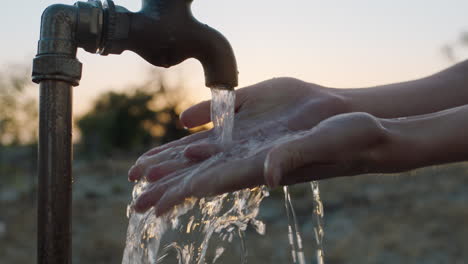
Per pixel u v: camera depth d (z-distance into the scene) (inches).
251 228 135.1
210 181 25.2
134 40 25.2
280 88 35.8
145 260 28.8
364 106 36.2
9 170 235.6
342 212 150.6
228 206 30.9
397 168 26.6
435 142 26.5
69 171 24.3
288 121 34.3
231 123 29.8
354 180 188.5
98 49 25.3
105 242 126.1
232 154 29.1
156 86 377.1
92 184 209.8
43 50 24.2
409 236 123.6
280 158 22.9
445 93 37.0
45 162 24.0
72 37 24.4
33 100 233.1
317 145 24.0
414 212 143.7
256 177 25.1
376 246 118.7
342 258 113.2
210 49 26.5
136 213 28.3
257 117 34.9
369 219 140.3
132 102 391.5
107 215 155.9
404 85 37.5
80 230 139.1
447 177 179.5
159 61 26.1
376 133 25.3
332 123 25.0
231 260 98.2
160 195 26.9
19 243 130.5
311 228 137.1
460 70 37.8
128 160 269.3
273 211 155.0
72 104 24.6
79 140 395.2
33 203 179.8
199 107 34.0
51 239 24.0
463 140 26.5
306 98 35.7
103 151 354.3
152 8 25.6
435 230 127.0
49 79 24.0
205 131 31.7
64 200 24.1
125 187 202.2
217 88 27.2
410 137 26.3
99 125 394.6
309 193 173.3
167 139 371.2
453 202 150.7
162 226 28.1
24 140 243.4
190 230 30.2
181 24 25.8
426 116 27.9
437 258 110.8
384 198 161.2
